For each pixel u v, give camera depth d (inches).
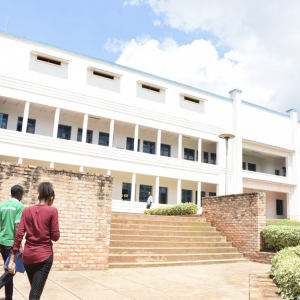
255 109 1360.7
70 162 928.3
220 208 569.0
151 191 1136.8
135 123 1061.8
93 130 1077.1
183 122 1158.3
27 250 160.9
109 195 374.3
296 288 235.3
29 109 972.6
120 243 429.1
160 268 394.0
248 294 267.0
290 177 1430.9
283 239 469.4
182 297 251.3
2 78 864.9
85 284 281.3
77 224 353.7
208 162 1301.7
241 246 517.7
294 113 1488.7
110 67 1044.5
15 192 211.6
